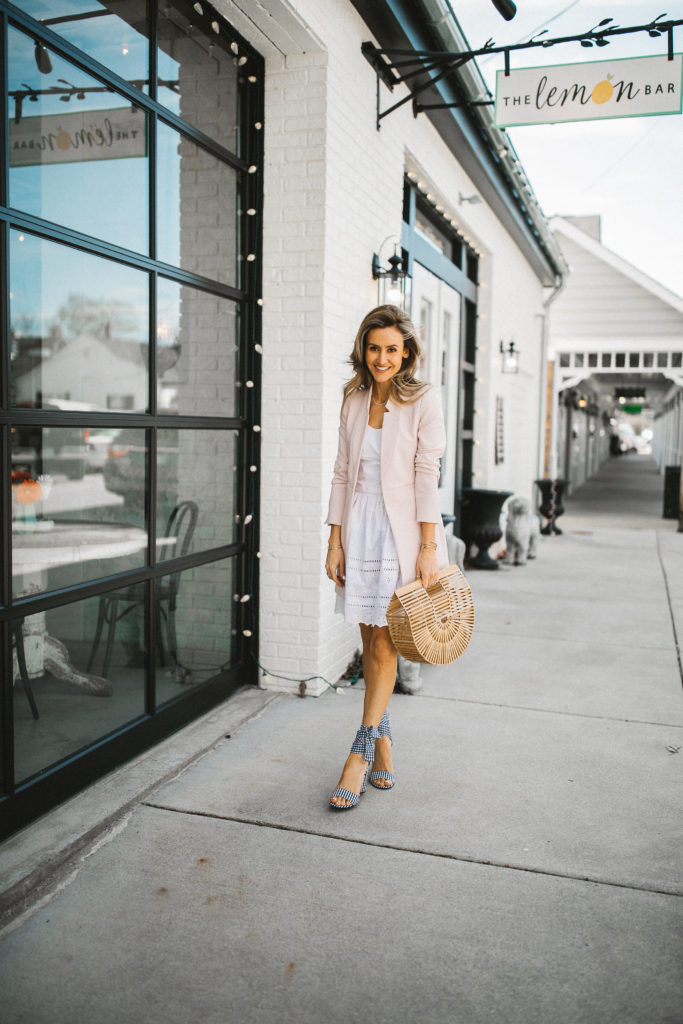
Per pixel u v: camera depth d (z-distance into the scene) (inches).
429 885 95.6
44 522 104.9
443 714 154.3
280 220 156.6
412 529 111.3
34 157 99.0
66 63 103.8
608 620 237.8
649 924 88.5
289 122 154.8
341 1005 75.4
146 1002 75.4
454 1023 73.2
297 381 157.9
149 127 123.7
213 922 87.7
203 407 145.2
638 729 148.0
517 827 109.8
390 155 195.0
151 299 126.5
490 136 258.4
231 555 156.3
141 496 126.7
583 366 595.5
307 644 161.6
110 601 119.2
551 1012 74.8
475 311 349.1
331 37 153.6
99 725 118.7
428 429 110.0
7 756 99.3
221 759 130.2
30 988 76.9
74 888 93.5
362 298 178.7
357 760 115.1
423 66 192.5
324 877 96.8
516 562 343.9
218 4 134.6
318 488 158.2
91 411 112.7
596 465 1483.8
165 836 105.5
